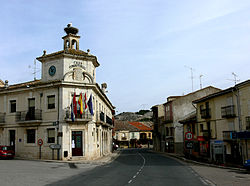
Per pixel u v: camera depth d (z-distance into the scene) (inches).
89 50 1099.9
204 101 1187.9
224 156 852.6
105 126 1427.2
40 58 1049.5
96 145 1114.1
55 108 999.0
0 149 986.1
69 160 950.4
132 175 572.7
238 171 673.0
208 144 1122.7
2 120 1120.8
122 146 3189.0
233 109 924.0
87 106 1011.9
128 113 6289.4
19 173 577.6
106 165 832.9
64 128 974.4
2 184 428.8
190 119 1352.1
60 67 1016.2
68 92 1000.2
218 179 521.3
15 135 1090.1
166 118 1793.8
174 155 1397.6
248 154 832.3
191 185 441.1
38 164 803.4
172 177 545.6
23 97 1090.7
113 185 432.8
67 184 441.1
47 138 1007.6
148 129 3316.9
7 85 1182.3
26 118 1051.3
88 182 465.1
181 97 1646.2
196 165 848.3
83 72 1032.8
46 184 439.8
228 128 969.5
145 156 1355.8
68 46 1167.6
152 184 445.4
